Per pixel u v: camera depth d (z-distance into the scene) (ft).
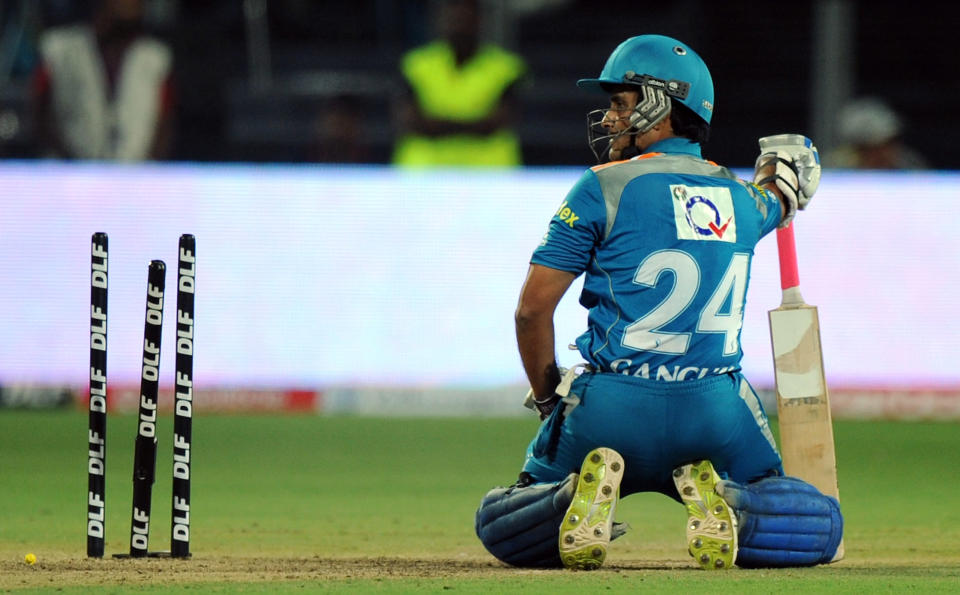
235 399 156.46
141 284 153.89
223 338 155.94
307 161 205.16
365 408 157.38
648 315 58.65
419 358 157.48
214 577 56.34
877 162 178.70
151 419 62.13
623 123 61.93
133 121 177.37
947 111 234.38
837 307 155.94
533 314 59.52
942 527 83.05
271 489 100.89
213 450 126.00
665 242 58.90
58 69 175.73
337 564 63.52
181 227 154.30
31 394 155.84
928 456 126.00
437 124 169.89
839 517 61.62
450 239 156.46
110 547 70.90
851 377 157.07
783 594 50.75
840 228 155.22
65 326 155.02
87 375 155.84
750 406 60.54
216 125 205.77
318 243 155.94
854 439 139.54
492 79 169.89
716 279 59.00
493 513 61.31
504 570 60.03
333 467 115.14
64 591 51.49
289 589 51.85
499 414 157.79
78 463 113.91
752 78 236.22
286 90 210.38
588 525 57.52
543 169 156.04
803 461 64.59
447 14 168.66
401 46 227.61
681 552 72.64
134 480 62.59
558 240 59.41
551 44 234.99
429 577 56.29
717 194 60.23
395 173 155.84
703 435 59.11
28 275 154.40
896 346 156.66
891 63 242.78
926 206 155.33
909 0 243.19
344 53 222.48
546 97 211.41
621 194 59.31
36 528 78.33
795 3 236.84
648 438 58.80
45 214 153.79
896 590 52.08
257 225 155.43
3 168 153.48
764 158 64.75
